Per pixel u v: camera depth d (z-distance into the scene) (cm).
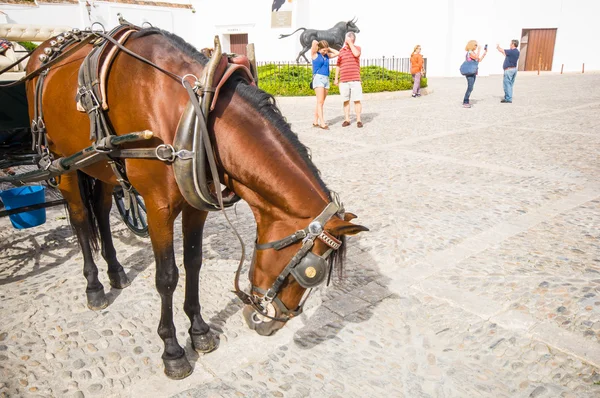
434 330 318
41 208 422
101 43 273
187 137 217
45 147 326
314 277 204
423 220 499
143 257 425
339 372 279
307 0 2316
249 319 230
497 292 358
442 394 262
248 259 420
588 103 1352
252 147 218
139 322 327
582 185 596
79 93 256
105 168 291
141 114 236
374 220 501
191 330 295
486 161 725
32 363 283
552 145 814
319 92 1016
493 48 2712
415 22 2620
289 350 299
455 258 414
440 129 999
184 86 222
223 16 2398
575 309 331
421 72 1667
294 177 213
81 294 362
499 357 291
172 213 249
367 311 340
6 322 324
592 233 454
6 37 460
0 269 402
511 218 499
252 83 251
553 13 2720
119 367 282
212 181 238
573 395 258
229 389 264
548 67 2819
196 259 284
